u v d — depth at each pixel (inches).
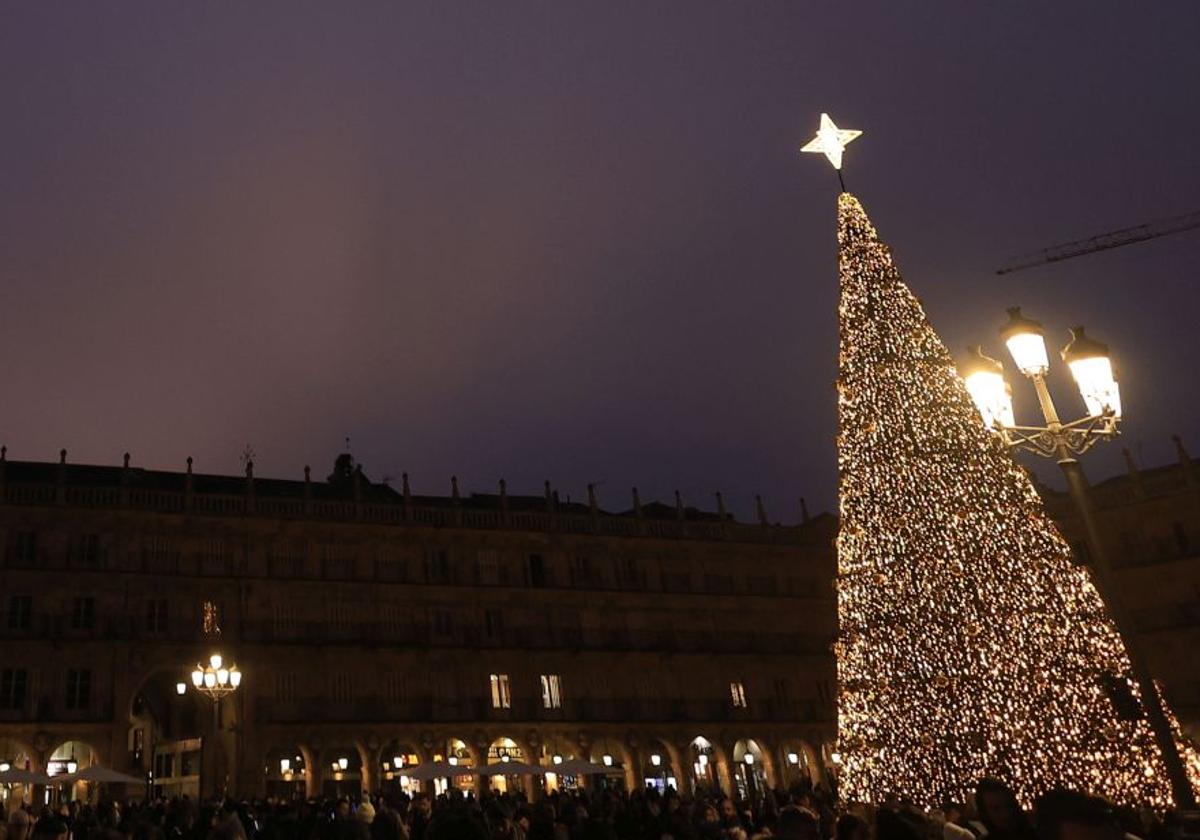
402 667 2459.4
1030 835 353.1
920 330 972.6
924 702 900.6
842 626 984.9
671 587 2893.7
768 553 3051.2
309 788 2237.9
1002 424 557.3
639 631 2778.1
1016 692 860.0
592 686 2659.9
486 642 2566.4
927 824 378.6
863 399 971.9
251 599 2353.6
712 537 2982.3
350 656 2407.7
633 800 1138.0
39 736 2053.4
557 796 1285.7
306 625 2388.0
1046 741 836.0
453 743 2480.3
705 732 2704.2
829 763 2829.7
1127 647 490.6
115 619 2206.0
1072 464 532.1
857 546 964.0
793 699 2888.8
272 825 1010.7
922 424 942.4
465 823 241.9
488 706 2507.4
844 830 362.6
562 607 2716.5
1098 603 862.5
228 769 2180.1
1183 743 815.7
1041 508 912.3
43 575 2177.7
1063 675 843.4
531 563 2746.1
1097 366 534.9
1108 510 2824.8
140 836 623.2
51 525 2233.0
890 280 992.2
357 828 826.8
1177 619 2679.6
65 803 1792.6
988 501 907.4
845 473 983.6
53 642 2123.5
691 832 888.3
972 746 871.7
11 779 1589.6
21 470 2372.0
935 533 917.8
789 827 295.7
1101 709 818.2
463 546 2664.9
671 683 2758.4
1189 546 2723.9
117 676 2158.0
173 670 2333.9
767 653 2888.8
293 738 2257.6
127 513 2282.2
